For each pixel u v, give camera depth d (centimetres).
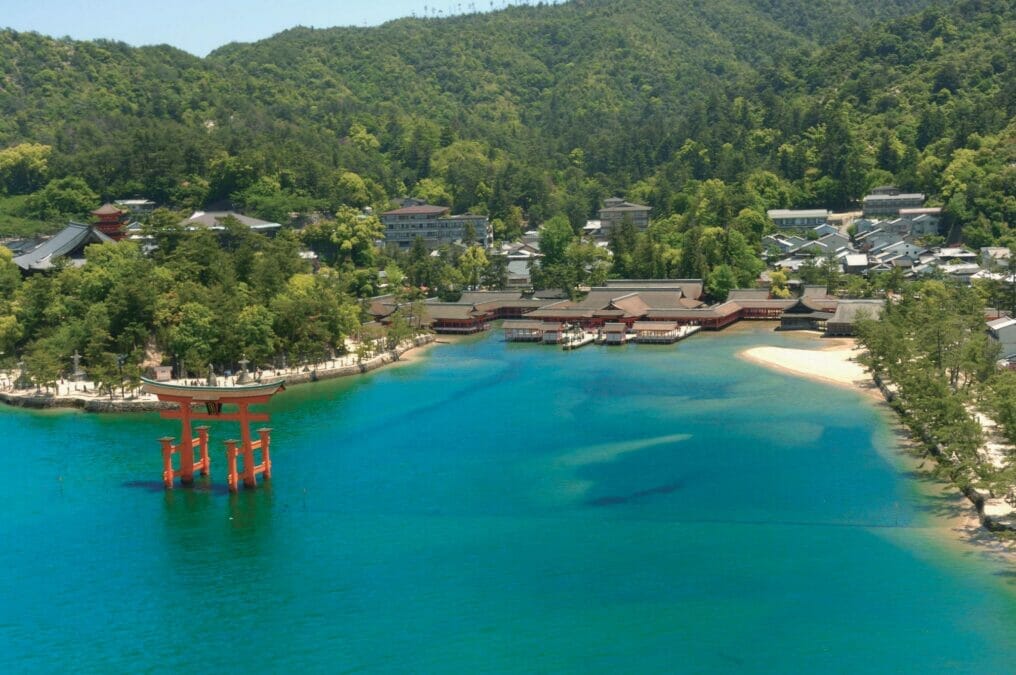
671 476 14100
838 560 10988
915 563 10825
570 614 9969
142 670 9188
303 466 15112
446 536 12062
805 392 19050
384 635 9662
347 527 12462
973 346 16875
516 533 12100
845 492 13138
